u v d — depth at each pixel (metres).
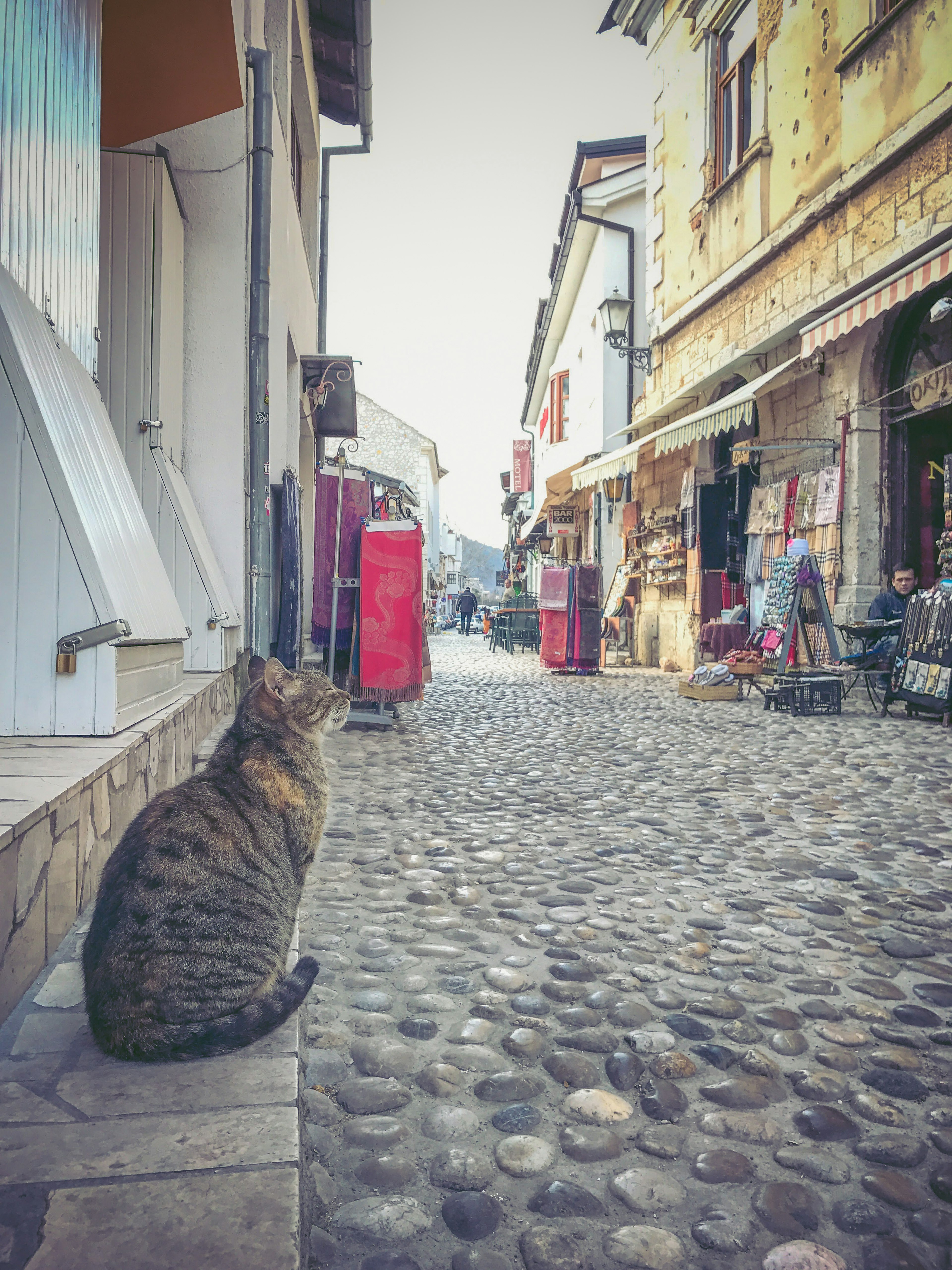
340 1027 2.31
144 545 3.87
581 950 2.88
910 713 8.59
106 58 5.46
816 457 10.34
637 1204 1.63
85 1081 1.46
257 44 7.27
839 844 4.19
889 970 2.74
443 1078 2.06
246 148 6.91
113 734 2.87
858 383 9.48
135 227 5.68
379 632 7.91
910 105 8.31
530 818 4.72
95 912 1.69
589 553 22.05
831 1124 1.89
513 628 21.59
